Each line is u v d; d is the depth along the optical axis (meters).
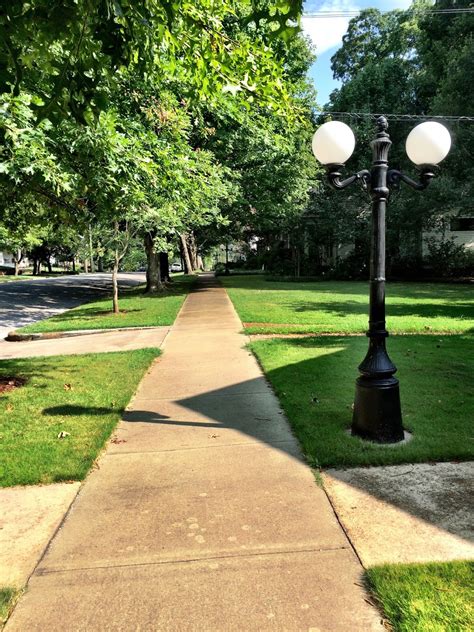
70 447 4.09
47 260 55.97
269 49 3.86
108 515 3.04
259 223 25.03
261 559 2.54
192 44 3.56
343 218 28.30
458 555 2.51
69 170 5.65
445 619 2.05
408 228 26.42
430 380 5.89
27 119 4.68
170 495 3.28
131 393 5.79
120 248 15.33
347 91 29.88
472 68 22.47
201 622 2.11
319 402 5.18
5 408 5.25
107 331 11.59
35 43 2.45
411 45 35.22
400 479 3.40
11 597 2.30
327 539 2.70
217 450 4.03
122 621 2.13
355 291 20.45
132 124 6.29
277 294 19.09
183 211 11.72
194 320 12.25
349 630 2.04
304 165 21.97
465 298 16.34
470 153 22.91
